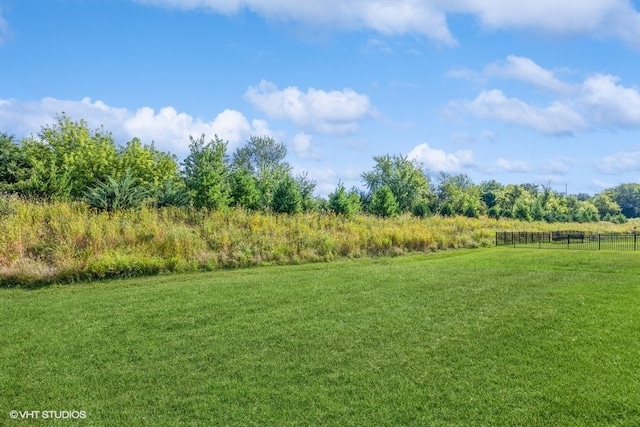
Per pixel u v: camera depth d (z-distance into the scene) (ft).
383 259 56.24
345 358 19.44
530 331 22.74
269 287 32.99
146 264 40.06
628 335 21.97
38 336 21.88
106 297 29.68
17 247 38.58
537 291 31.86
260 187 96.48
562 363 18.80
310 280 35.99
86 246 41.06
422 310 26.73
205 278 38.01
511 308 27.09
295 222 65.87
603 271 41.91
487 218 156.76
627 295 30.40
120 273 38.63
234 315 25.54
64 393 16.26
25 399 15.84
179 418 14.67
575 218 207.00
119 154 101.35
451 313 26.09
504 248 74.23
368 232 66.33
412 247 67.46
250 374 17.85
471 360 19.19
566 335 22.08
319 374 17.87
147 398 15.94
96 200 56.13
